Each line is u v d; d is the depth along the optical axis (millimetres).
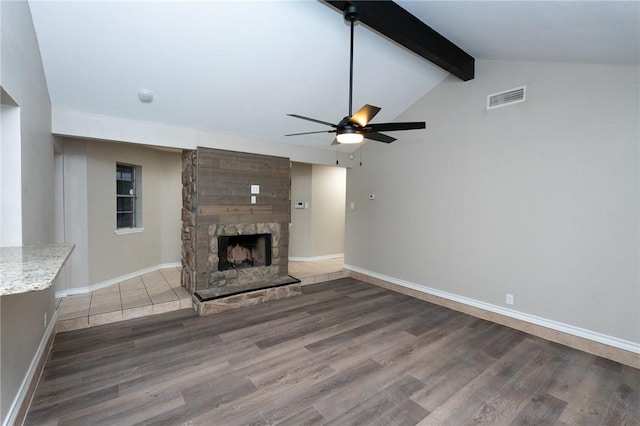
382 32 2699
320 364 2598
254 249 4867
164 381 2314
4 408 1642
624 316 2703
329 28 2822
